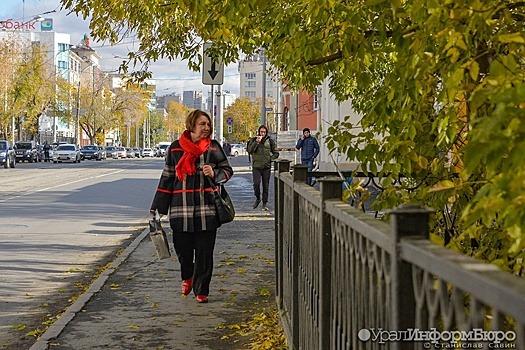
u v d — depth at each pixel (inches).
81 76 5472.4
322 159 1385.3
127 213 892.0
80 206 979.9
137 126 5959.6
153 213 374.6
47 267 499.5
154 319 343.6
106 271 466.3
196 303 375.9
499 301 72.6
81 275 474.3
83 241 631.2
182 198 369.7
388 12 224.1
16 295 411.2
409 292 107.4
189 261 386.3
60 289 428.5
